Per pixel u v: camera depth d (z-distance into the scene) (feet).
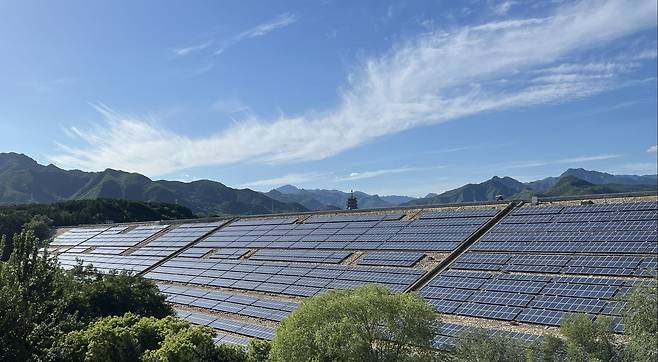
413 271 178.40
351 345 97.76
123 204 612.70
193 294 221.46
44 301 94.53
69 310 153.07
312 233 260.62
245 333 160.66
